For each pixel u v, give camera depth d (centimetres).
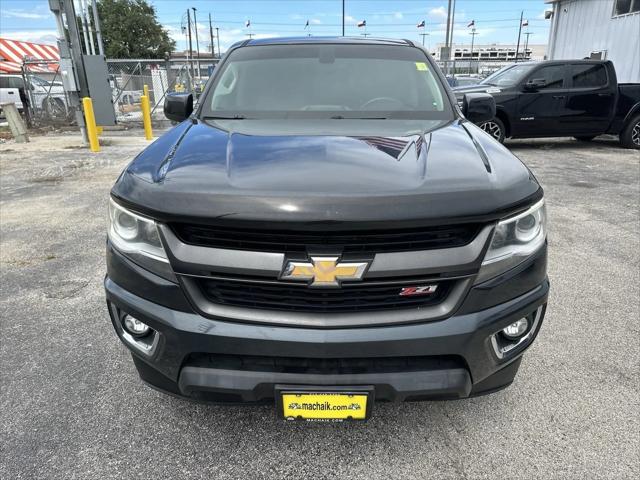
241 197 167
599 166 841
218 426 227
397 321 173
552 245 460
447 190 172
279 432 223
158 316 180
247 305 177
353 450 213
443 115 280
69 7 1039
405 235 168
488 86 959
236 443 216
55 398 245
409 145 216
